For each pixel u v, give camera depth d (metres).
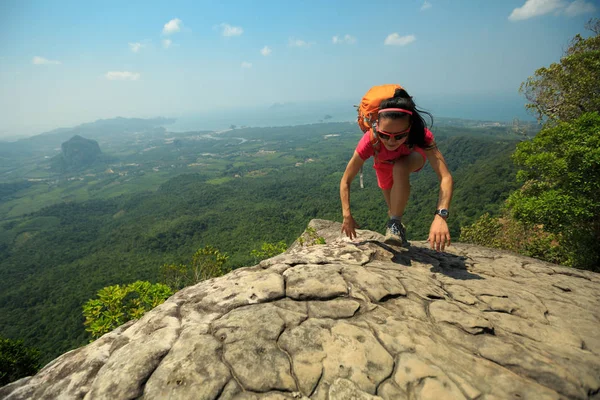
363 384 1.28
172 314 1.82
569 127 7.09
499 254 3.37
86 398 1.33
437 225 2.23
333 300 1.87
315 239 6.98
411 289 2.06
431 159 2.41
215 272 6.51
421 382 1.28
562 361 1.46
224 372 1.33
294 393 1.26
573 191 6.92
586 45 10.29
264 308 1.76
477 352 1.51
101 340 1.76
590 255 7.67
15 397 1.44
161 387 1.29
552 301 2.14
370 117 2.32
